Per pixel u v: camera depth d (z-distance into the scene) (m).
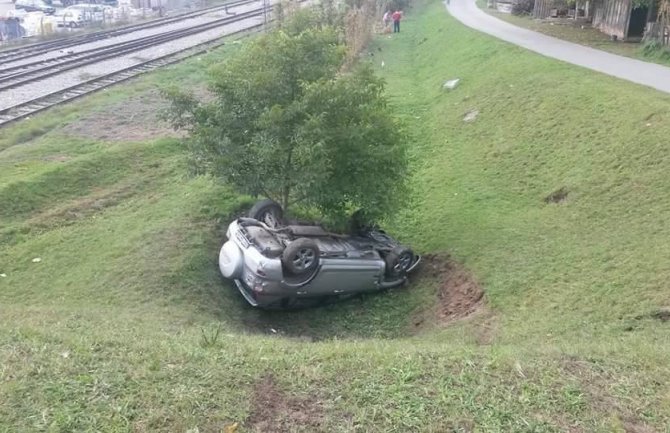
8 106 20.78
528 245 10.80
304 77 10.62
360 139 10.52
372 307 10.55
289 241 9.94
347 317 10.29
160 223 12.30
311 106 10.30
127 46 32.34
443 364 6.09
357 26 29.98
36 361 5.66
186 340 6.78
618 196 11.51
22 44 34.22
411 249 11.52
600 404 5.59
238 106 10.91
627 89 16.00
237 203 13.20
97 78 25.08
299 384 5.63
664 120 13.27
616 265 9.39
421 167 16.34
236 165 10.58
